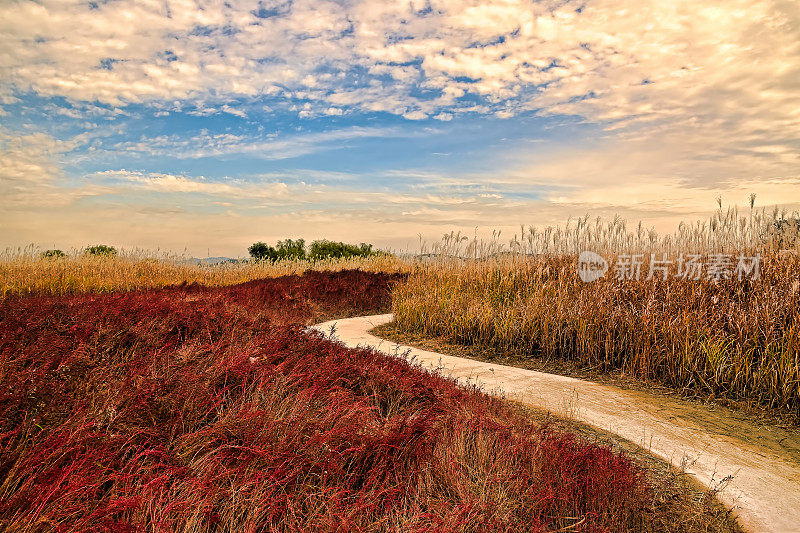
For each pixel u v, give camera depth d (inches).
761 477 168.1
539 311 366.9
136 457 124.3
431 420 171.6
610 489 136.3
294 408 164.6
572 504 133.0
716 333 285.9
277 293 542.6
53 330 213.9
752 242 429.7
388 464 143.6
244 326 266.2
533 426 185.3
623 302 362.6
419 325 432.8
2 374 156.3
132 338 217.6
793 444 200.7
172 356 199.8
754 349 271.7
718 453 188.1
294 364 215.0
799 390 236.2
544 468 146.5
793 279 324.5
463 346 375.2
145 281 629.0
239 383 182.7
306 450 141.3
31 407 138.0
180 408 152.6
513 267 497.0
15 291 488.7
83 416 137.9
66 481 111.7
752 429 216.5
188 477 122.6
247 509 117.5
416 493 131.0
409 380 210.4
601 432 202.1
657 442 195.5
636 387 278.4
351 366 219.8
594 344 322.0
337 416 168.1
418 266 644.1
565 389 266.2
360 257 1053.8
